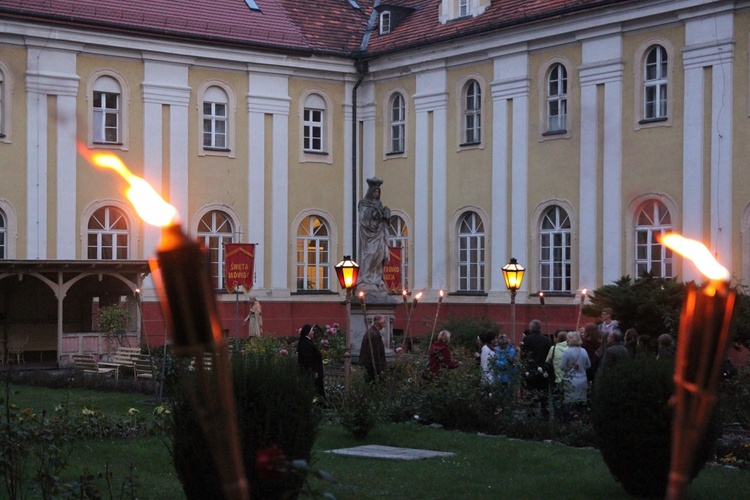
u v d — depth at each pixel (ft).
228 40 127.03
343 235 136.26
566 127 114.01
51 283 103.86
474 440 54.19
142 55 122.52
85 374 86.99
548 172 115.75
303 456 29.22
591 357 62.85
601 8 108.99
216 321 7.46
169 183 124.47
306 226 134.41
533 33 116.47
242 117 129.80
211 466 28.37
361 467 46.14
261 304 129.80
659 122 105.29
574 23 112.27
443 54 126.82
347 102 136.56
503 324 119.03
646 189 106.52
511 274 73.31
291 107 132.98
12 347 113.70
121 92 121.49
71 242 118.32
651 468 38.81
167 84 124.26
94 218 120.26
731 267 99.04
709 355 7.74
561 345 60.13
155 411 56.90
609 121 109.60
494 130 121.39
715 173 100.63
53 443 43.91
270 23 132.98
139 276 110.01
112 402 72.54
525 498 39.63
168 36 123.24
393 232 133.80
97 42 118.83
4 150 114.32
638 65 107.24
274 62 131.03
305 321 132.77
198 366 8.14
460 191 125.39
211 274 7.49
